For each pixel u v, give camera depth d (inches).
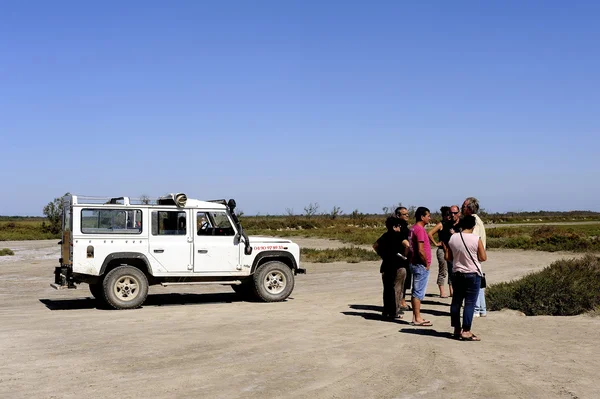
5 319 446.6
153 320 438.9
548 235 1568.7
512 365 294.4
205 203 535.5
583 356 314.2
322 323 421.7
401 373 278.4
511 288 519.2
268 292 543.2
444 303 526.9
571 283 486.3
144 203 520.4
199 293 625.9
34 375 275.4
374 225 3041.3
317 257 1076.5
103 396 241.3
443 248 557.0
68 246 509.0
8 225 2938.0
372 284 699.4
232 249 537.6
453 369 286.0
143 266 523.8
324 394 244.5
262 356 314.0
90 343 350.6
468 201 411.8
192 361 302.8
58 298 592.4
